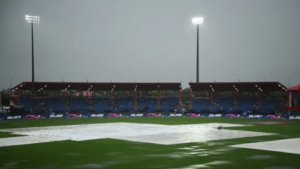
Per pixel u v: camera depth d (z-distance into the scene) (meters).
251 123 63.62
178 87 109.31
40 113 96.94
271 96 104.88
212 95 108.25
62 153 27.34
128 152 27.67
